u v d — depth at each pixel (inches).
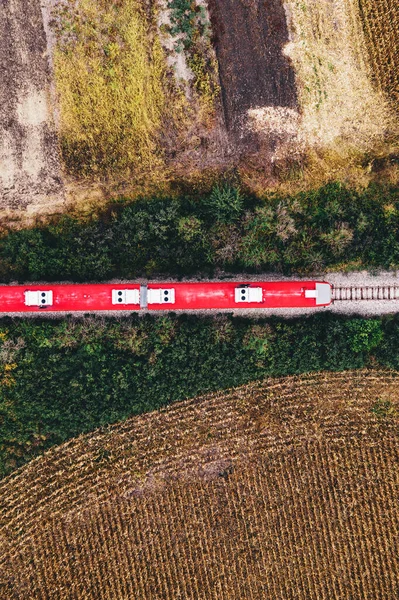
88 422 1633.9
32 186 1637.6
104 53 1606.8
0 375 1617.9
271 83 1609.3
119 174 1621.6
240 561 1621.6
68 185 1630.2
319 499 1624.0
